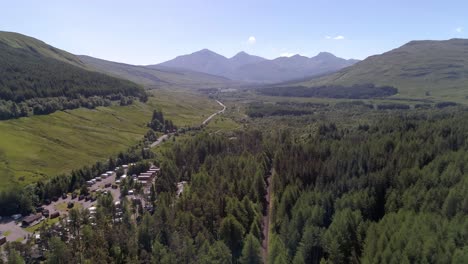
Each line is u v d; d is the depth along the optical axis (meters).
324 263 104.31
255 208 145.38
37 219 160.75
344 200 137.25
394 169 157.25
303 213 127.12
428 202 127.88
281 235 123.94
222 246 108.75
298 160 185.75
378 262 99.44
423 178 142.88
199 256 107.62
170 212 133.38
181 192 169.25
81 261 109.31
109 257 110.56
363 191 144.75
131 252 113.88
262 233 134.38
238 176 175.88
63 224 135.25
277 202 148.62
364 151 178.38
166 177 180.38
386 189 147.88
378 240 105.50
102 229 125.19
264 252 121.00
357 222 121.00
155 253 110.75
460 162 146.50
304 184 164.38
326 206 139.12
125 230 124.69
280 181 169.62
